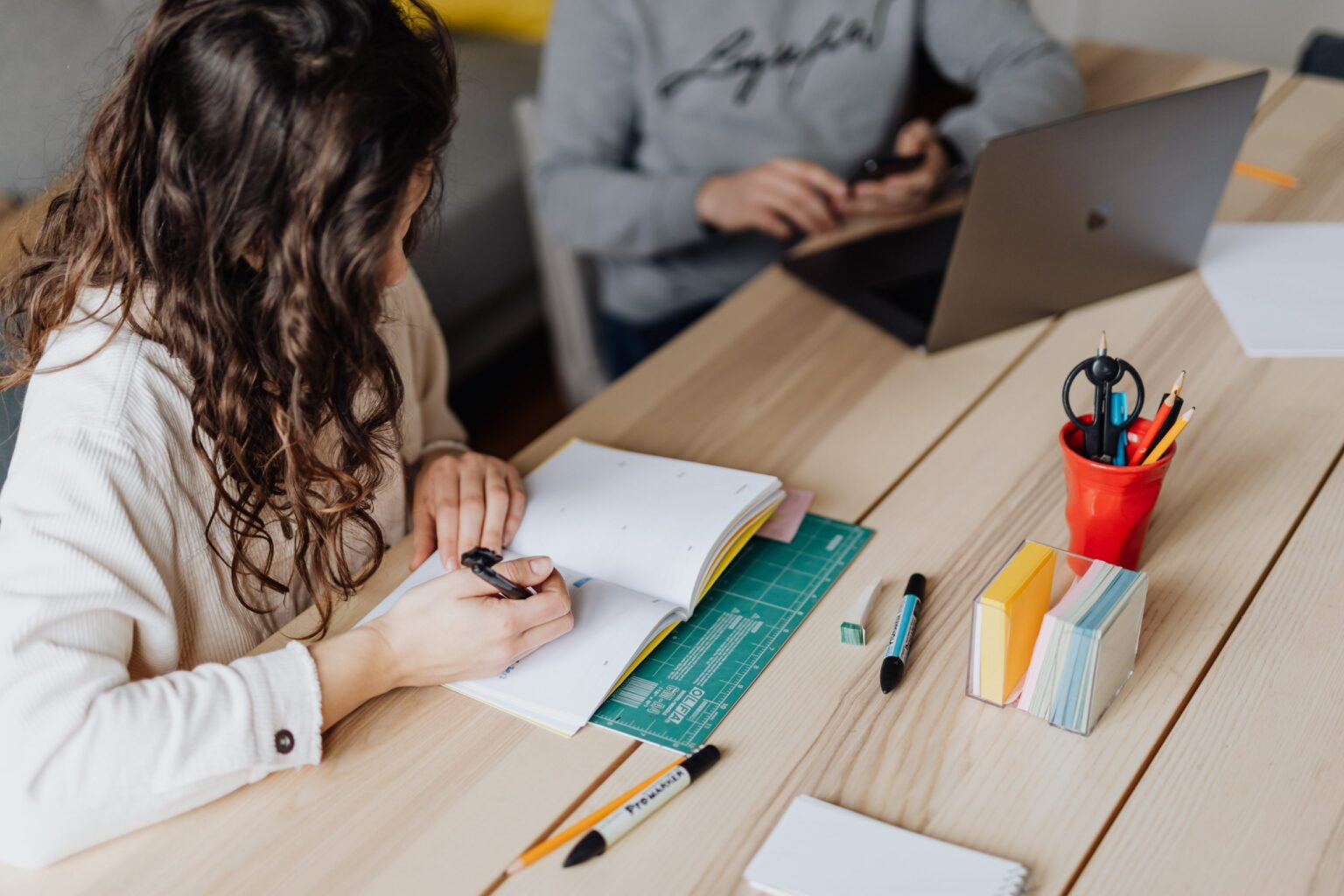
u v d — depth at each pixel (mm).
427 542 1012
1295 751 754
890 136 1854
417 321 1193
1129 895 671
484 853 734
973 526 984
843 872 691
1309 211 1411
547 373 2598
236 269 795
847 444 1105
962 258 1162
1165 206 1241
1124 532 884
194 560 900
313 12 722
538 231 2240
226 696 785
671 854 721
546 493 1045
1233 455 1032
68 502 793
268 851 746
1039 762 765
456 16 2617
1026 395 1149
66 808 732
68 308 853
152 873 737
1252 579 897
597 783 777
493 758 801
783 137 1808
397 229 804
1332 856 684
